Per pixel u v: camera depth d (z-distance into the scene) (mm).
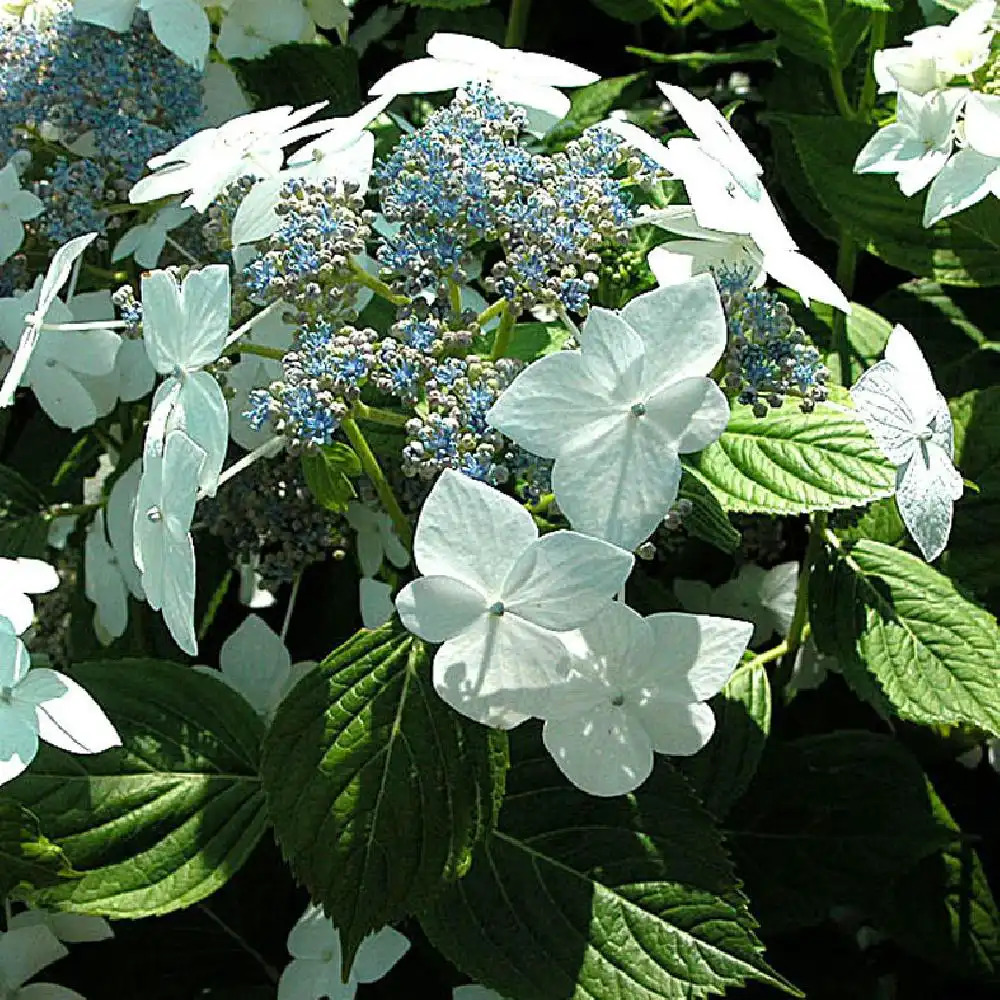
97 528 650
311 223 521
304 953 599
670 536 648
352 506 616
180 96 632
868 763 645
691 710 490
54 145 645
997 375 686
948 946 664
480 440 493
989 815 700
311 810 521
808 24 661
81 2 629
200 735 582
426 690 527
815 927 675
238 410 593
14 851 532
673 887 545
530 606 467
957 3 628
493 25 753
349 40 775
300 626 670
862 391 506
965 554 637
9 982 604
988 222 637
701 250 535
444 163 520
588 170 535
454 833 520
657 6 725
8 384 556
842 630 610
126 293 552
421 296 523
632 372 470
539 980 542
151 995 638
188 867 564
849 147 648
